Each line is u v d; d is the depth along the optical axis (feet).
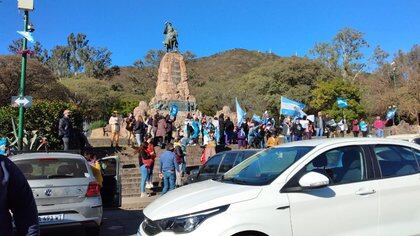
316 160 17.22
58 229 24.32
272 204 15.52
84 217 25.03
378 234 16.97
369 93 193.67
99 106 213.46
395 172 18.24
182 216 14.99
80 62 309.42
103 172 38.99
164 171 43.55
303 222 15.79
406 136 39.24
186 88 118.93
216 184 17.69
